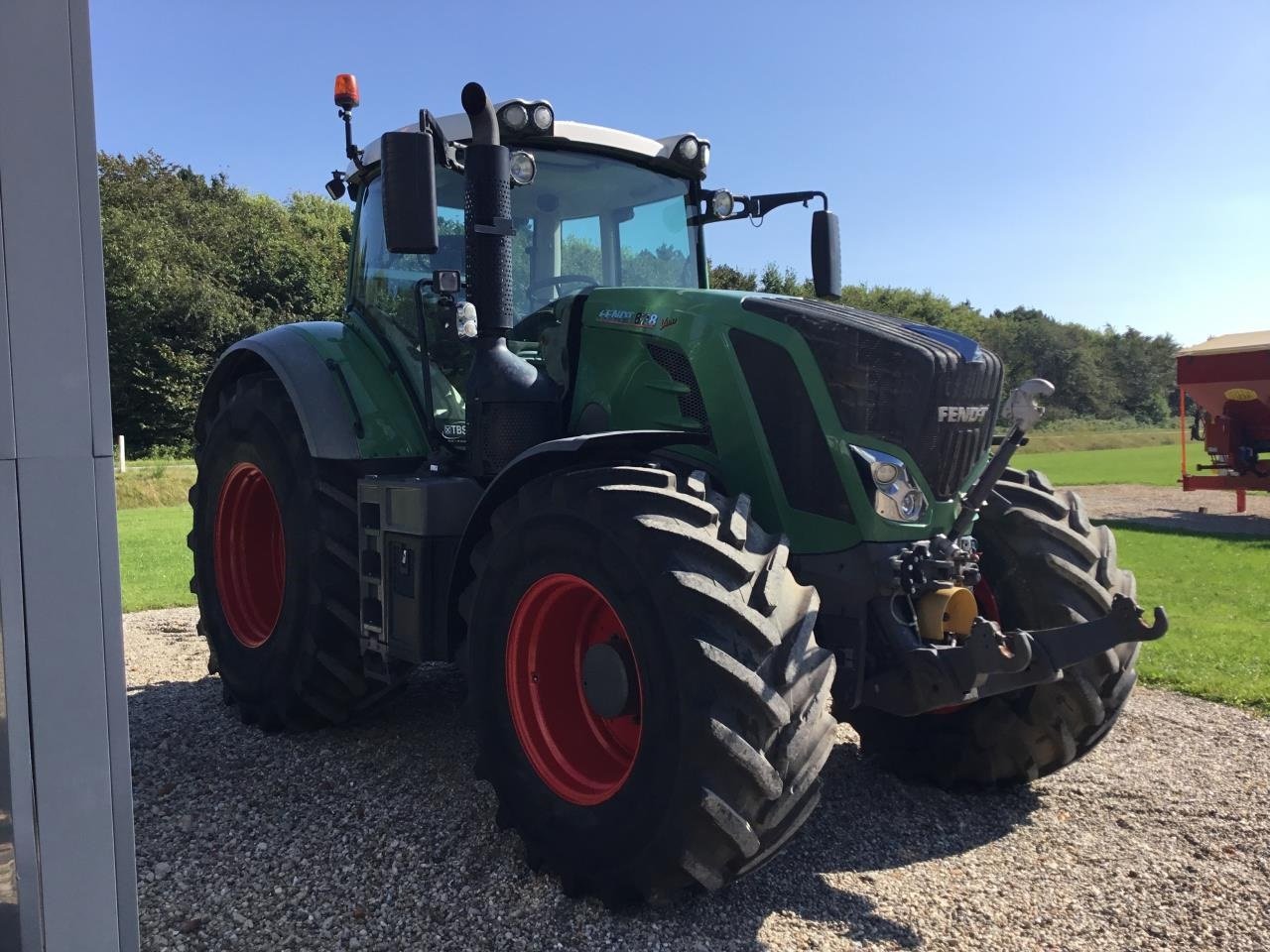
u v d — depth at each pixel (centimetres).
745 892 264
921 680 259
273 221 4456
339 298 4000
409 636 330
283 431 398
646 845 238
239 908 252
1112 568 326
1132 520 1350
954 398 283
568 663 289
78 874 159
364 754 378
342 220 4969
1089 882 273
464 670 301
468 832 300
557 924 244
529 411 334
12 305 152
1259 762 372
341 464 387
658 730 236
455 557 313
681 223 436
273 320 3619
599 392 335
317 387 385
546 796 269
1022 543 322
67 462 157
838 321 282
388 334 408
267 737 404
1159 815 321
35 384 154
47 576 155
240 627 436
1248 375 1384
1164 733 409
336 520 379
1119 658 317
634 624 243
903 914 253
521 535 278
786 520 286
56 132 154
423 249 297
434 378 383
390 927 242
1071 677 312
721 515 255
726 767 226
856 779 357
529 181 342
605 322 334
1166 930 246
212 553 444
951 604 268
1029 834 307
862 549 272
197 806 325
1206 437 1477
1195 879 275
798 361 283
